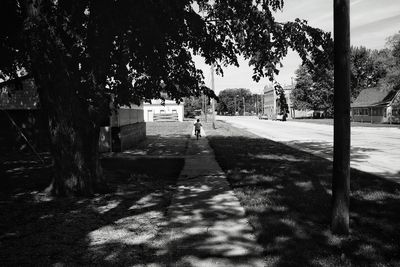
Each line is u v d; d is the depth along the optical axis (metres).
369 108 61.84
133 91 11.34
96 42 8.68
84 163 9.21
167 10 8.55
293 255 5.11
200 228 6.55
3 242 5.94
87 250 5.59
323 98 83.00
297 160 15.70
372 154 17.77
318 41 9.96
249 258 5.19
